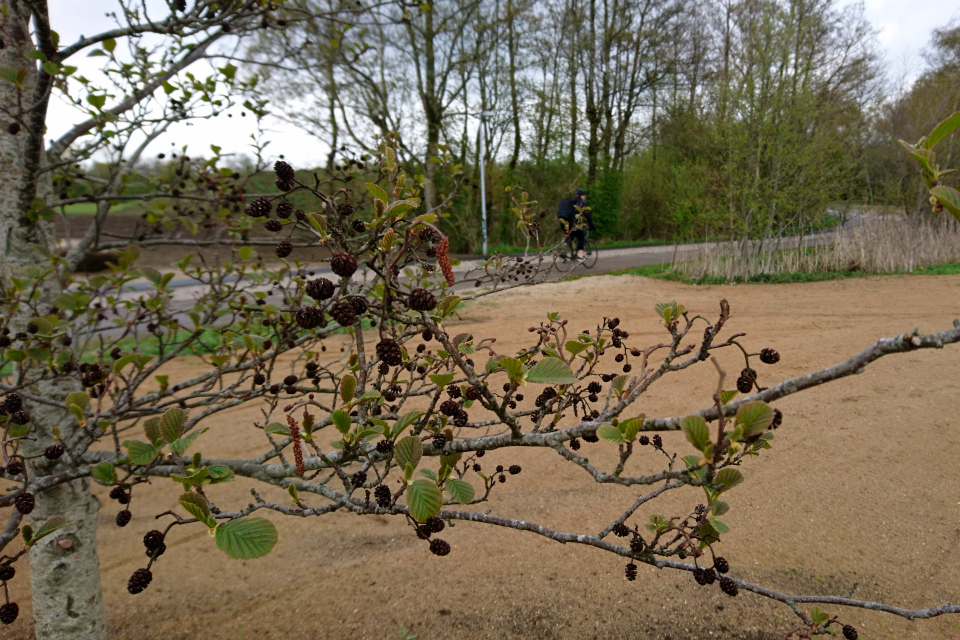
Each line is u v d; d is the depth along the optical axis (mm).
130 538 3502
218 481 1378
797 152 12422
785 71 12398
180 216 2721
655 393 5176
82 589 2289
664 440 4363
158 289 2361
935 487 3451
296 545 3330
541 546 3146
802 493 3480
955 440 4020
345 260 1085
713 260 12758
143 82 2547
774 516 3264
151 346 7035
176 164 2836
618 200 29344
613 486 3705
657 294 10891
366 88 14578
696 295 10672
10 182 2170
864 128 15992
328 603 2805
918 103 16031
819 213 13578
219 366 2184
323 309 1181
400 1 3094
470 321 8586
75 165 2525
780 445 4117
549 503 3551
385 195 1198
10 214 2176
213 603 2852
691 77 28156
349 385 1379
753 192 12172
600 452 4219
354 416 1629
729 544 3041
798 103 12148
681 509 3361
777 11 12281
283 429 1441
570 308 9516
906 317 7801
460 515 1554
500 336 7492
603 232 29625
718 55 16406
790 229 13383
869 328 7270
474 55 19453
